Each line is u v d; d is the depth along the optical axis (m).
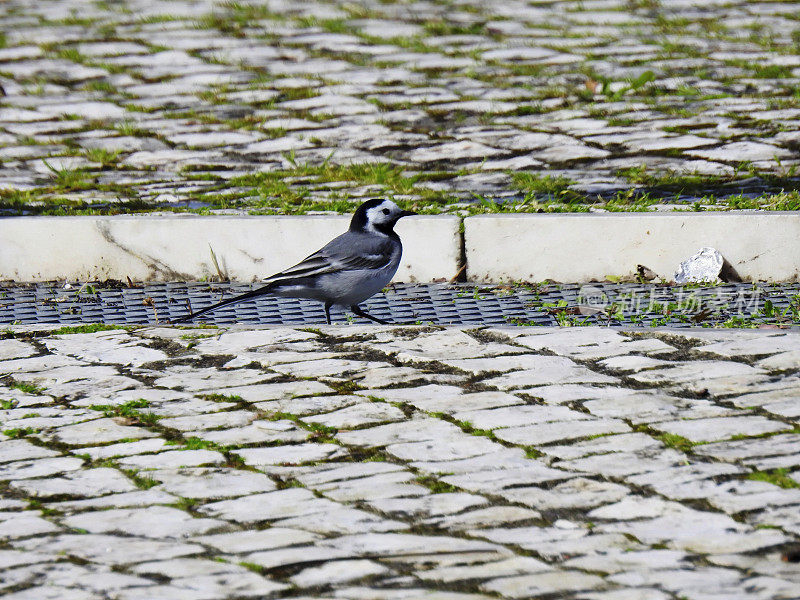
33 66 25.30
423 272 13.73
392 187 16.14
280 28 28.31
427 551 6.69
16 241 14.28
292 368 10.45
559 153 17.75
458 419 8.97
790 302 12.12
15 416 9.45
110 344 11.41
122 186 16.86
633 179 16.03
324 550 6.77
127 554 6.81
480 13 29.38
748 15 28.16
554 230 13.34
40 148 19.38
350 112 20.80
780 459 7.80
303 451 8.48
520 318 12.09
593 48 25.08
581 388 9.51
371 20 28.91
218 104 21.75
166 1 32.84
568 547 6.68
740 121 18.95
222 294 13.52
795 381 9.35
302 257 13.83
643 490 7.45
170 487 7.89
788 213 12.87
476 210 14.20
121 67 24.98
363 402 9.47
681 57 23.89
